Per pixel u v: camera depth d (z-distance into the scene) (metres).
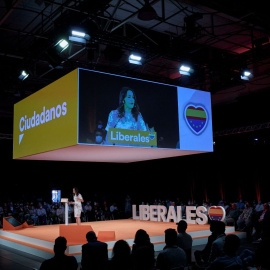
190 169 25.64
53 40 11.04
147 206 16.67
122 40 11.95
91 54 12.02
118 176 27.38
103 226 13.96
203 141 11.70
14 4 9.70
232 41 13.74
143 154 12.33
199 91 11.91
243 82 14.42
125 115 10.01
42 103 10.91
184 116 11.33
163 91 10.96
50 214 21.50
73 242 9.72
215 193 24.44
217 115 20.05
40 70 15.45
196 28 10.62
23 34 12.59
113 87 9.91
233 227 13.45
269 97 16.62
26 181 25.53
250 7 9.87
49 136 10.35
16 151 12.45
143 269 3.16
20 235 11.96
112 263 3.60
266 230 4.66
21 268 8.68
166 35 13.30
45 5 10.75
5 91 14.77
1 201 24.59
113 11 10.30
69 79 9.60
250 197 22.28
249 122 18.48
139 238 4.74
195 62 13.56
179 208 14.85
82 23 10.43
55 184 26.34
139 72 16.06
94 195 26.56
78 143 9.04
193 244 11.39
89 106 9.38
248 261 4.71
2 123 19.66
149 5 9.07
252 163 21.83
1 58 13.99
